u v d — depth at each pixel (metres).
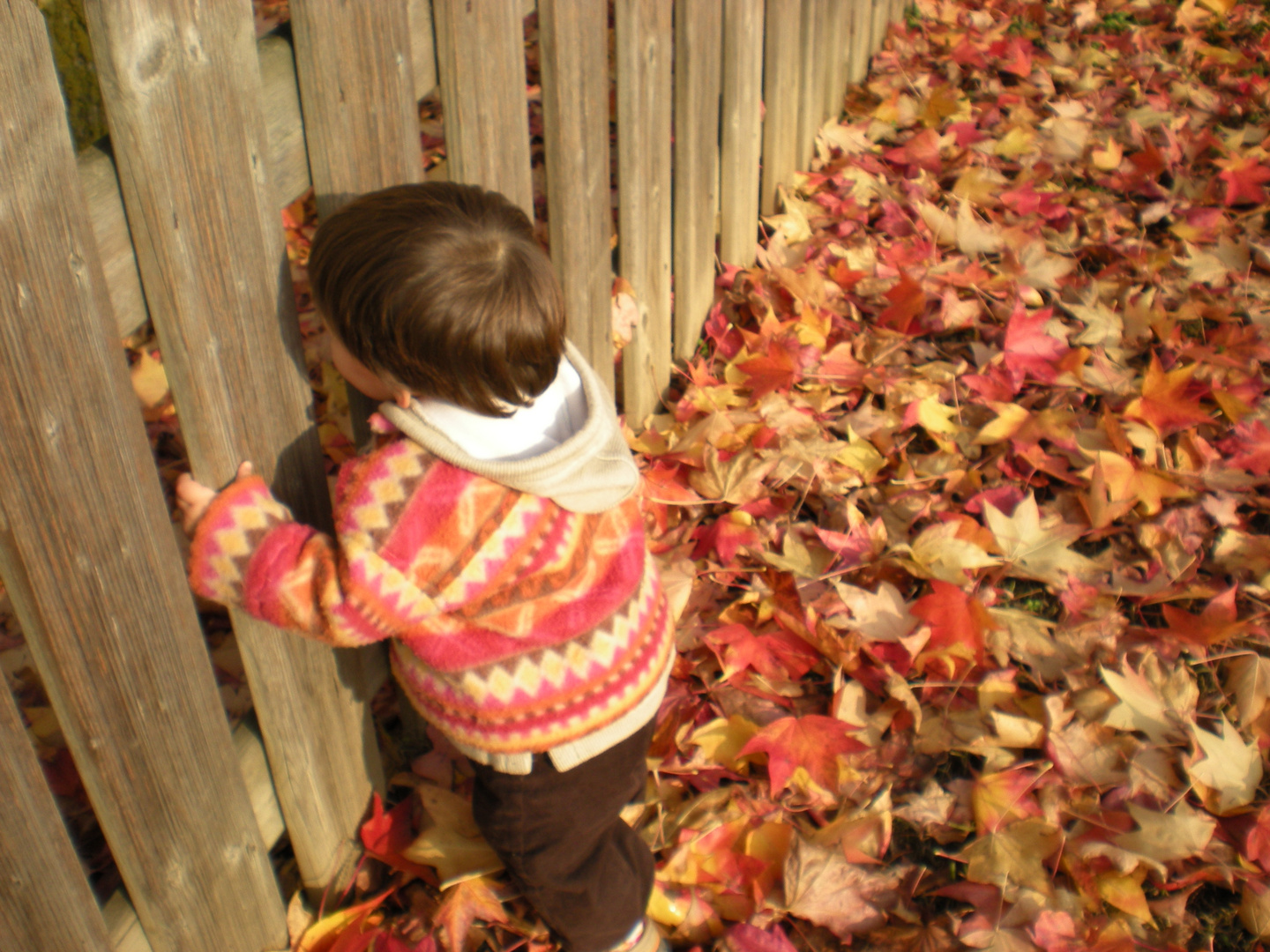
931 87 4.22
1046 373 2.75
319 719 1.66
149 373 2.71
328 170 1.41
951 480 2.52
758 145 3.00
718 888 1.79
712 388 2.73
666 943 1.71
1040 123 4.08
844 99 4.02
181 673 1.34
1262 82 4.25
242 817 1.54
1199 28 4.74
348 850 1.84
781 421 2.59
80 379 1.08
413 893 1.81
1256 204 3.60
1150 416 2.59
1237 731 2.02
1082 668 2.09
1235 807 1.85
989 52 4.49
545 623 1.41
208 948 1.54
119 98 1.04
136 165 1.08
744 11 2.68
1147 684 2.00
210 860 1.49
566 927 1.61
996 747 1.98
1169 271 3.25
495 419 1.33
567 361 1.49
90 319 1.07
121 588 1.20
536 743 1.44
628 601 1.50
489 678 1.40
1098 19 4.86
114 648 1.21
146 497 1.21
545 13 1.86
